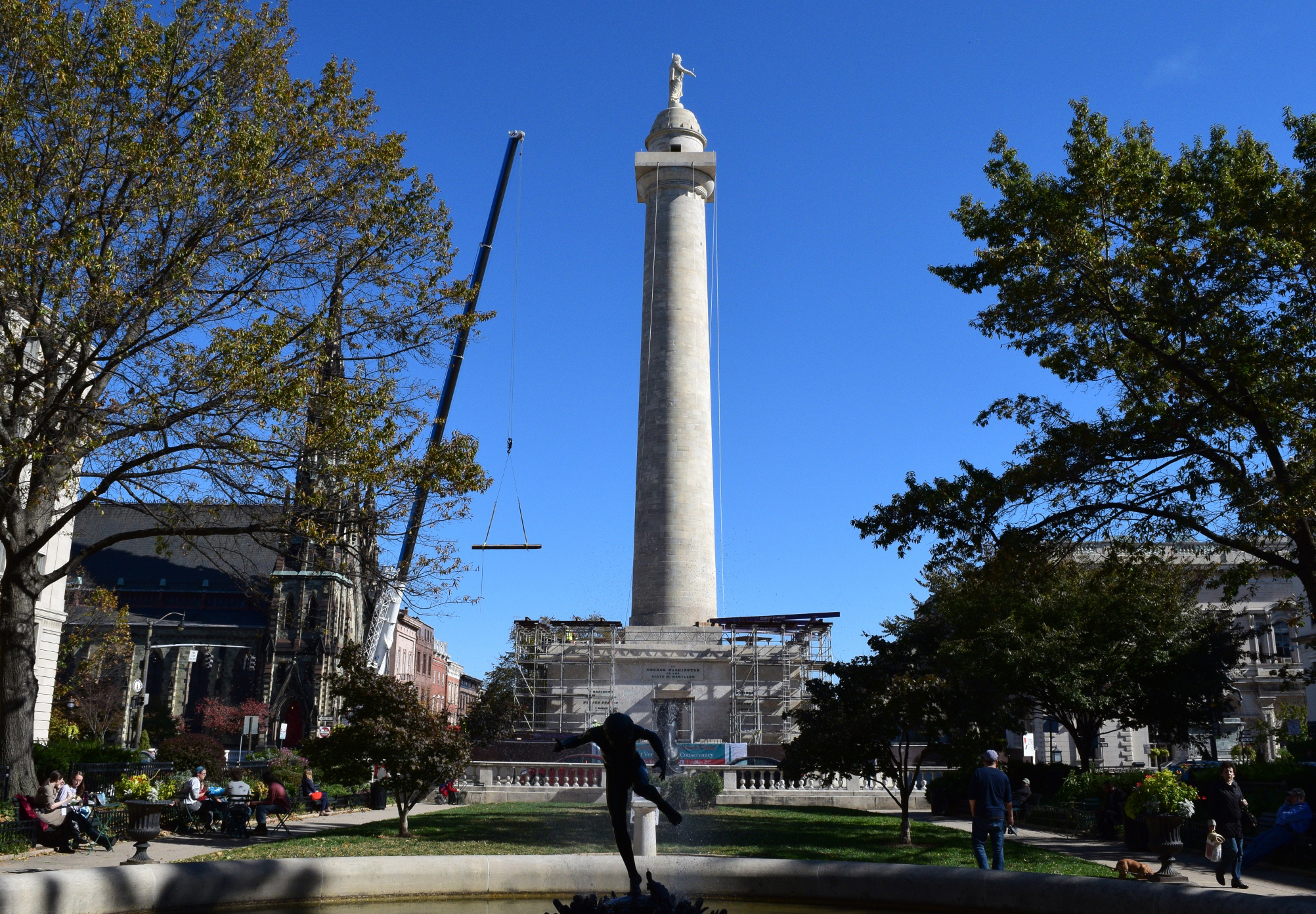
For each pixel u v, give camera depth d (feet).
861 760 76.43
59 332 80.02
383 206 89.51
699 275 211.82
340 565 88.53
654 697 204.44
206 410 80.12
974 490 82.48
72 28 80.94
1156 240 79.25
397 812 115.75
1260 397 76.02
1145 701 128.98
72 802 70.69
